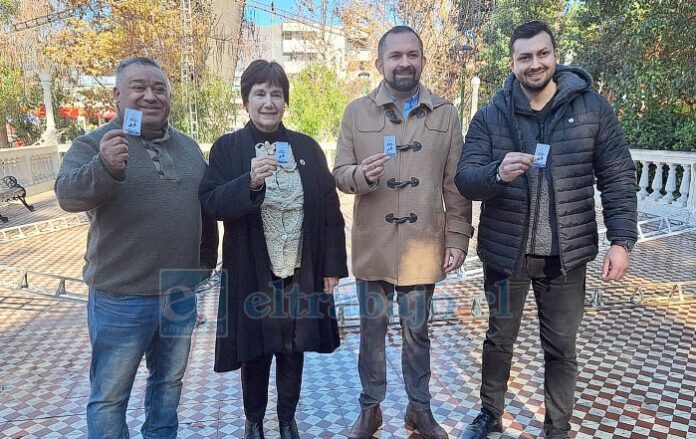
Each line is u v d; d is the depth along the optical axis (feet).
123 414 7.70
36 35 55.16
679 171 30.99
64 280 16.66
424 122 8.55
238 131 8.11
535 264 8.02
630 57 32.76
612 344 12.73
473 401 10.21
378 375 8.96
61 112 66.03
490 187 7.38
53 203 38.11
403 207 8.58
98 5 54.19
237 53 56.39
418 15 62.39
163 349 7.95
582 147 7.54
